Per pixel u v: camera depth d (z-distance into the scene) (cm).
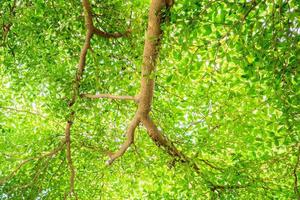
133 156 1452
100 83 1212
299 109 877
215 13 908
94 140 1415
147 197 1563
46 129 1669
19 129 1673
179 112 1436
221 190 1232
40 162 1264
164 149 1212
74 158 1459
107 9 1338
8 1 1266
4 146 1442
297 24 741
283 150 1330
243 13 805
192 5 926
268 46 784
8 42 1351
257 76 839
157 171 1444
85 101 1280
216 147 1280
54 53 1383
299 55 764
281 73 802
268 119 1260
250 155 1346
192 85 1371
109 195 1617
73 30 1365
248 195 1247
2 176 1359
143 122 1098
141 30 1224
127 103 1431
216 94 1345
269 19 764
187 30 872
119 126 1528
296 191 985
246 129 1273
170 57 1331
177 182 1373
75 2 1309
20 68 1441
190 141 1309
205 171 1221
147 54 970
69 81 1207
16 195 1264
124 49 1324
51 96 1282
